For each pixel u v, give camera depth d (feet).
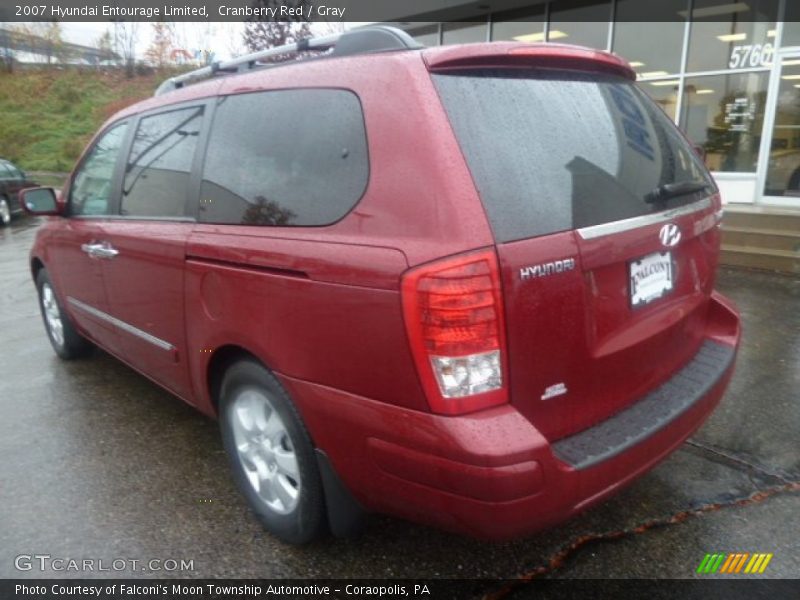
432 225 6.02
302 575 7.91
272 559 8.22
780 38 29.37
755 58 30.53
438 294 5.83
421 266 5.93
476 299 5.84
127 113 11.94
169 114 10.36
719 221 9.46
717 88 32.07
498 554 8.22
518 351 6.16
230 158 8.61
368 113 6.81
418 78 6.49
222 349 8.63
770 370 13.94
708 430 11.28
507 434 5.93
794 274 23.31
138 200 10.70
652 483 9.69
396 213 6.31
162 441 11.38
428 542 8.47
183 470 10.39
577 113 7.37
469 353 5.90
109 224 11.32
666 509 9.07
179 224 9.32
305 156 7.47
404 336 6.06
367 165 6.70
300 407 7.32
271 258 7.39
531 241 6.18
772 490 9.47
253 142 8.28
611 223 6.91
